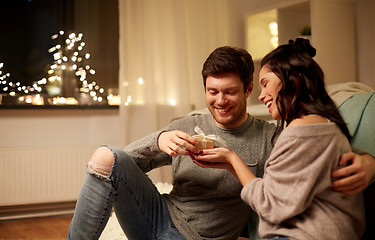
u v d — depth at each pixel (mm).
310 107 1160
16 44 3389
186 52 3586
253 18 3734
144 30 3477
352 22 3316
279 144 1129
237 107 1459
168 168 3557
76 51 3566
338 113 1177
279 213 1099
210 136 1354
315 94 1173
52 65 3463
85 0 3605
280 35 3453
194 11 3643
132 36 3477
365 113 1516
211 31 3711
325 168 1097
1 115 3262
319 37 3115
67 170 3297
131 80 3459
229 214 1489
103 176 1397
